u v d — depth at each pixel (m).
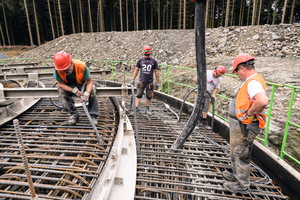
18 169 2.20
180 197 2.23
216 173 2.56
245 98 1.80
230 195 2.23
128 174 2.25
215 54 10.73
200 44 2.42
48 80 7.69
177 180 2.49
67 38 18.30
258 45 9.88
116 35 16.75
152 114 4.84
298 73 6.49
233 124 2.01
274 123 4.70
